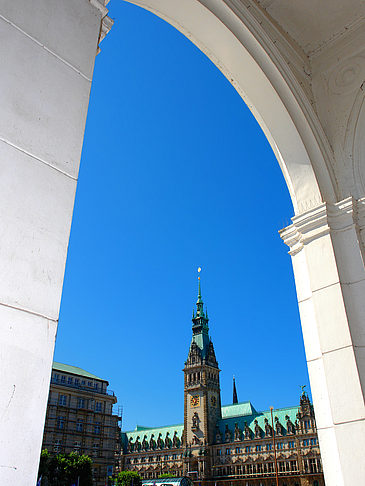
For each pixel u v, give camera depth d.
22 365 1.68
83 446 64.50
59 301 1.91
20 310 1.75
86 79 2.53
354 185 5.49
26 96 2.14
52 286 1.91
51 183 2.09
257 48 5.30
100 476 64.62
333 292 4.75
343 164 5.70
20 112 2.09
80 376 71.50
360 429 4.00
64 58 2.43
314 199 5.41
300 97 5.73
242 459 92.00
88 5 2.76
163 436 112.88
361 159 5.61
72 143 2.29
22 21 2.28
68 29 2.53
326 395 4.49
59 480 52.38
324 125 6.06
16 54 2.18
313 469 81.69
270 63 5.39
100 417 68.56
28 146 2.06
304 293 5.17
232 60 5.38
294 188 5.62
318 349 4.77
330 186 5.49
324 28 6.18
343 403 4.21
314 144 5.62
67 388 66.69
